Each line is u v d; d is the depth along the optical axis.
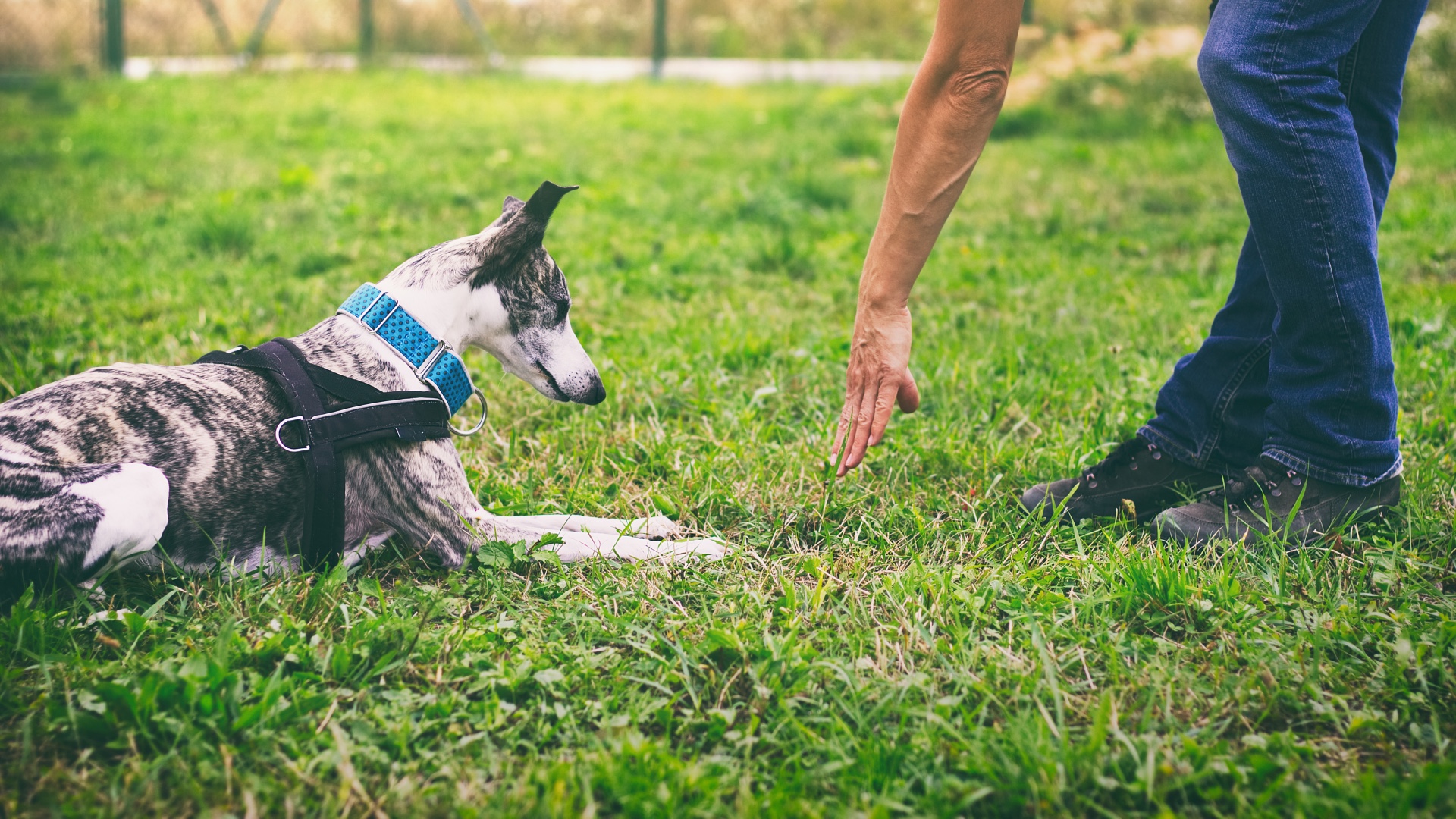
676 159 8.78
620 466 3.11
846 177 7.87
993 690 2.02
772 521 2.76
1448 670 2.01
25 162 8.19
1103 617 2.24
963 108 2.23
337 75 14.98
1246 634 2.16
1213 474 2.73
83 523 2.10
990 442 3.14
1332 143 2.22
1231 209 6.55
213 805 1.74
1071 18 12.77
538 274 2.64
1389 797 1.66
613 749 1.83
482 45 17.05
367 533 2.55
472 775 1.79
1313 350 2.37
